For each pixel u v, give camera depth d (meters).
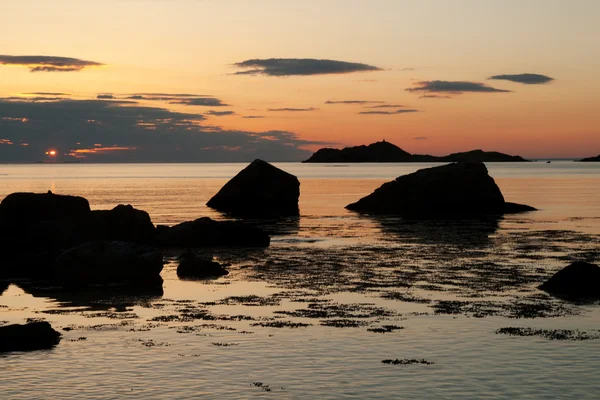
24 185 159.12
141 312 28.53
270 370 20.41
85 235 48.91
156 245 50.81
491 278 35.62
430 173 81.12
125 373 20.19
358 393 18.47
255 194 86.06
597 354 21.84
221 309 28.92
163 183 176.00
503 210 79.81
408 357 21.61
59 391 18.70
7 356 21.94
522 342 23.22
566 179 187.88
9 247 46.62
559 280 32.12
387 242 52.03
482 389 18.73
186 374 20.09
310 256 44.81
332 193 127.69
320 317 27.09
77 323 26.56
